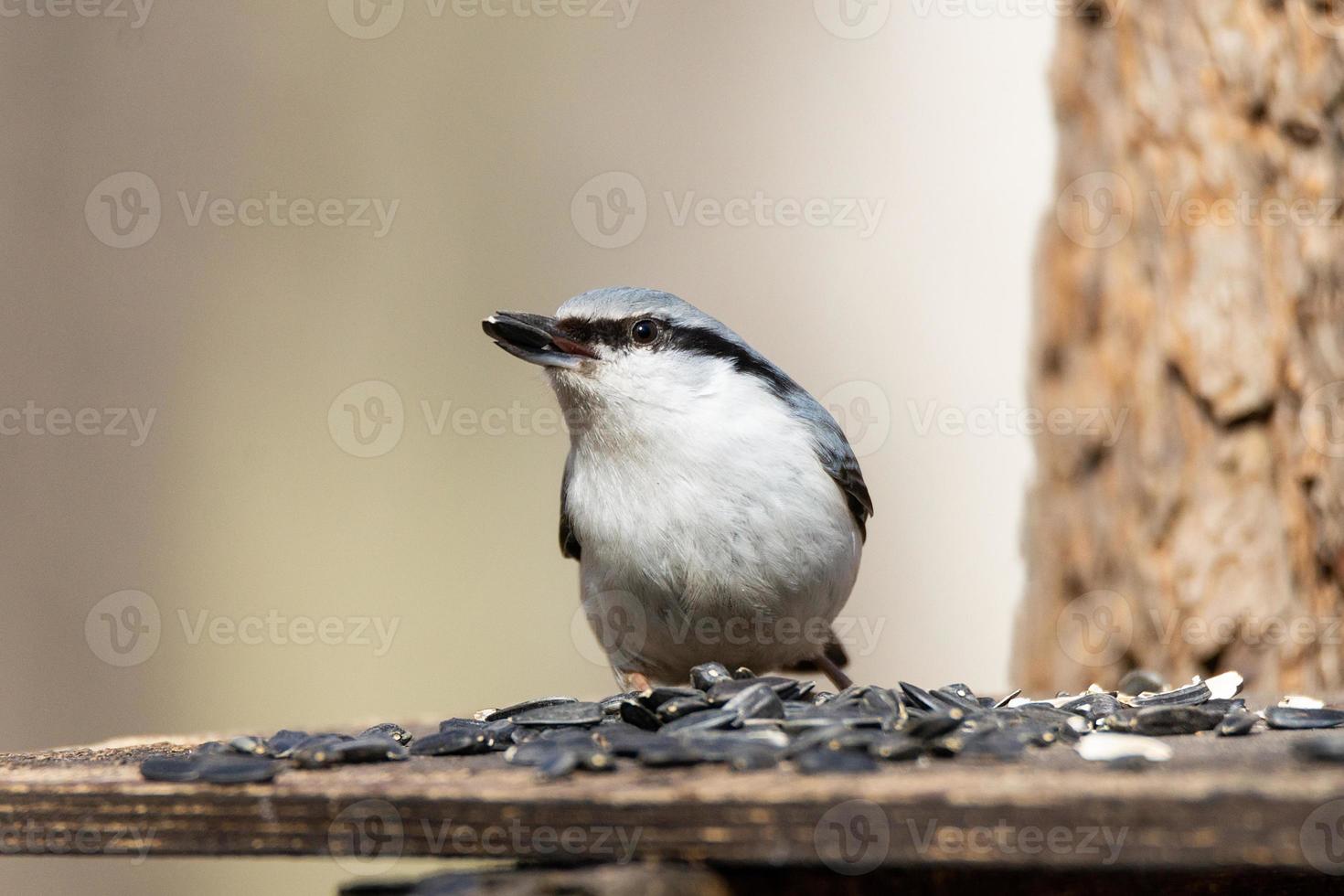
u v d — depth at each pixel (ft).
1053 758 14.62
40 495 45.14
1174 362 27.27
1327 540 25.81
